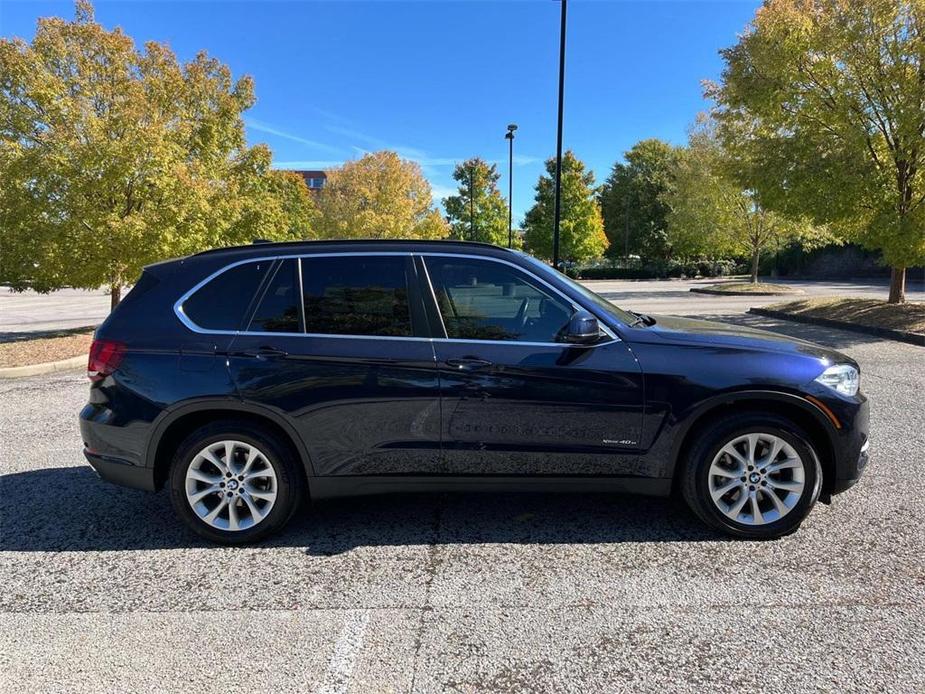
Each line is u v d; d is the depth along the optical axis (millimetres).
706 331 3814
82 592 3127
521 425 3506
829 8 12328
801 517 3516
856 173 12039
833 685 2365
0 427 6309
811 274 40250
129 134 11750
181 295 3713
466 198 48250
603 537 3660
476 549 3543
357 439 3555
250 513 3633
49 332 13648
